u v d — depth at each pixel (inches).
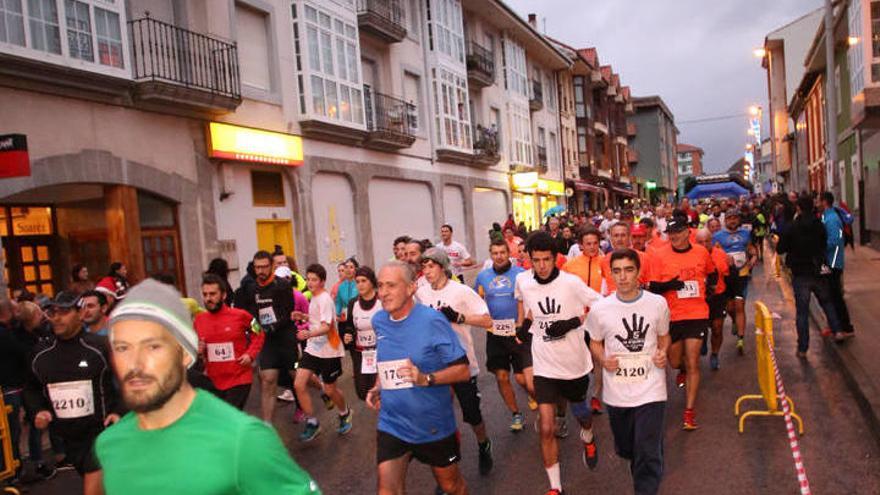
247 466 72.6
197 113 533.0
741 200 1145.4
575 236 620.4
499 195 1263.5
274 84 632.4
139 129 488.7
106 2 454.3
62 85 425.4
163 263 511.8
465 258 514.6
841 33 826.2
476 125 1149.7
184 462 72.8
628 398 181.3
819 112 1216.8
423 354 166.9
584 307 212.5
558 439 267.3
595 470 231.3
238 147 572.1
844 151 1016.9
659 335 183.0
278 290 298.5
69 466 278.4
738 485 210.8
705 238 360.8
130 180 477.1
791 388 317.4
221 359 256.8
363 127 750.5
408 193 919.7
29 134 410.3
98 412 193.0
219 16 567.2
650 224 442.0
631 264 181.5
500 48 1289.4
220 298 256.8
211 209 553.3
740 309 401.4
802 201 371.9
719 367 368.5
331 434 296.4
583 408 214.5
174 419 76.3
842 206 624.7
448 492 174.7
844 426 260.2
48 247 503.2
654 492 178.9
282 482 74.8
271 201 635.5
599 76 1950.1
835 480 210.5
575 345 210.8
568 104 1750.7
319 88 684.1
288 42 653.9
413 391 167.8
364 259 775.1
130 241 476.7
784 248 379.2
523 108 1374.3
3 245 471.8
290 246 654.5
